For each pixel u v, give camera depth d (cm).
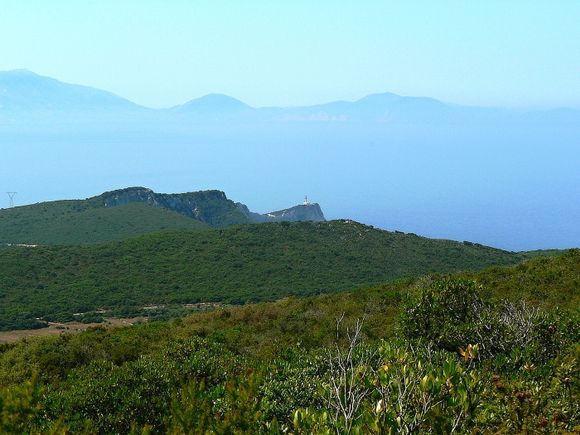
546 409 871
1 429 812
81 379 1560
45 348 2606
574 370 1062
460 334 1522
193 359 1688
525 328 1448
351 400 725
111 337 2955
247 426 873
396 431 645
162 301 7894
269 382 1279
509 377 1102
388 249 10138
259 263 9656
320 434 638
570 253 3356
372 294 3550
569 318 1512
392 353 820
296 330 2945
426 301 1767
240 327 3173
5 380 2253
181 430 905
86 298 7875
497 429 812
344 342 2447
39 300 7688
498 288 2997
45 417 1230
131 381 1469
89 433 1081
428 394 685
